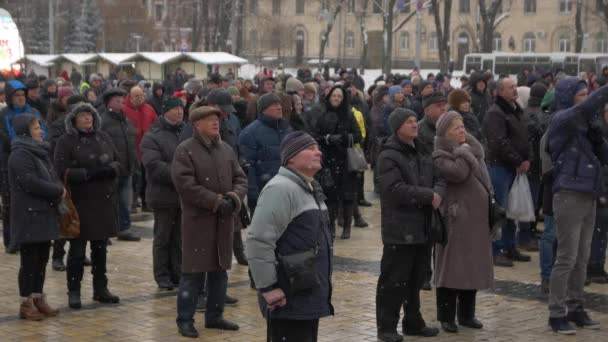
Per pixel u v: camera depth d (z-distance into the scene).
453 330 8.83
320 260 6.35
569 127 8.57
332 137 12.91
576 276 9.02
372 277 11.27
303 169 6.34
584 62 51.28
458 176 8.55
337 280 11.08
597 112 8.55
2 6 77.88
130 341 8.50
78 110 9.55
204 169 8.62
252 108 14.33
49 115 14.20
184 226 8.63
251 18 79.62
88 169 9.55
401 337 8.48
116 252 12.96
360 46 86.69
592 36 75.44
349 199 13.96
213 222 8.62
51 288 10.77
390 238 8.34
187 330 8.63
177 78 32.59
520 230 13.00
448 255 8.67
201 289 8.95
